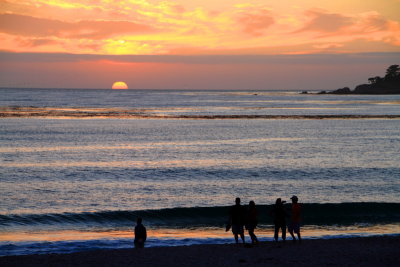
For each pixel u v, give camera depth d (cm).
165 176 10881
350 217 7238
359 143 17862
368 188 9688
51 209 7719
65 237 6059
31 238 5978
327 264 4291
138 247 4978
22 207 7831
